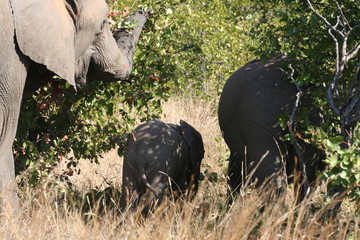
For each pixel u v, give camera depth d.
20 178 15.37
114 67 15.27
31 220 12.80
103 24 15.00
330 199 12.43
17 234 11.71
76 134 16.95
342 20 14.26
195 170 17.16
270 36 15.17
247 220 11.41
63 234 12.31
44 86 15.88
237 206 11.88
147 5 16.62
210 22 24.72
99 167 20.72
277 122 14.98
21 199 14.66
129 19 16.12
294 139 13.48
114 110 17.61
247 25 24.95
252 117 15.20
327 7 14.64
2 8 12.67
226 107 16.23
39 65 13.80
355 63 14.37
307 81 14.30
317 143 13.06
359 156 11.58
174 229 12.74
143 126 16.30
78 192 17.47
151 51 16.67
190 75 25.09
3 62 12.83
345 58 13.21
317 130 13.12
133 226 13.05
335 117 15.02
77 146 17.16
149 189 15.38
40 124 16.98
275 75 15.38
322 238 11.24
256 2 15.60
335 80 13.21
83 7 14.37
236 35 25.91
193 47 17.72
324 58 14.80
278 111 15.01
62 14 13.86
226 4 24.88
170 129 16.59
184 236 11.78
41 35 13.20
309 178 15.46
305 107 14.66
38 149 17.19
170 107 29.61
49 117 16.89
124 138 17.52
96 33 14.66
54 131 17.06
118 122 17.56
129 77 16.80
